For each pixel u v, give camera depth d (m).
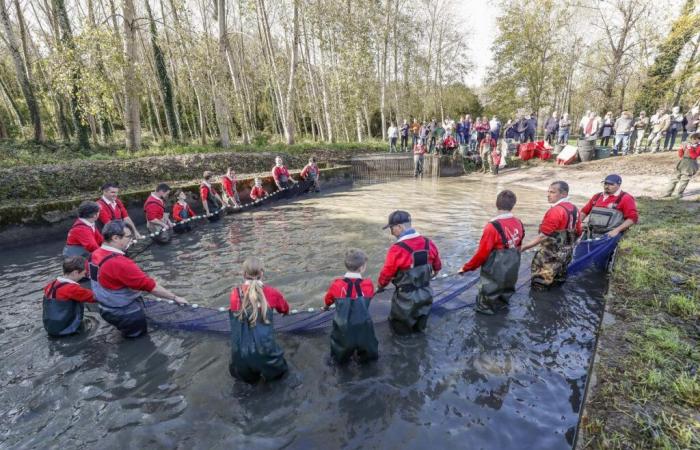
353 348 3.44
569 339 3.83
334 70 23.67
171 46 19.75
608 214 5.30
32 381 3.43
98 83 12.97
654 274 4.45
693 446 2.05
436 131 20.89
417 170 18.31
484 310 4.34
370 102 32.78
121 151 14.19
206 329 4.21
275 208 11.35
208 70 17.64
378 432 2.74
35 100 14.66
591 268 5.50
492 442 2.61
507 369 3.40
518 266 4.25
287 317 4.03
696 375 2.62
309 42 22.58
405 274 3.86
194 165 13.51
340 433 2.75
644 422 2.24
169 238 8.02
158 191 7.85
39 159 11.96
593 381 2.64
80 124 15.24
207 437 2.75
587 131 16.70
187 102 29.44
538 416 2.83
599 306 4.46
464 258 6.41
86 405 3.12
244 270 3.24
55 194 9.88
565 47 27.31
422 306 3.87
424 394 3.12
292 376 3.40
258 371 3.21
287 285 5.42
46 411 3.06
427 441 2.64
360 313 3.41
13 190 9.20
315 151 19.66
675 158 13.71
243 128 20.70
